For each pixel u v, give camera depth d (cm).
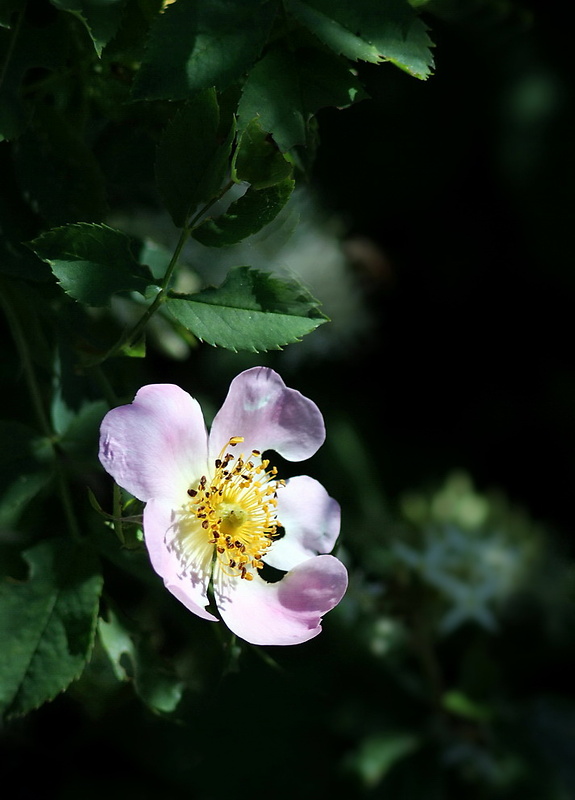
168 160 61
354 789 80
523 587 89
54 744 75
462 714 84
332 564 63
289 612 63
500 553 85
